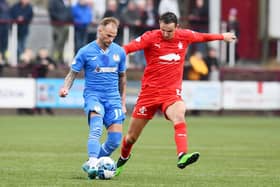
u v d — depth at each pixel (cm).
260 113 9400
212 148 5359
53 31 8694
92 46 3491
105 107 3494
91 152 3394
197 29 9338
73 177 3516
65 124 7475
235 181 3469
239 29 10406
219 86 9106
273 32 10800
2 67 8544
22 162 4222
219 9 9381
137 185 3234
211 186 3259
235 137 6350
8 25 8562
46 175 3594
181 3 9619
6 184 3231
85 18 8719
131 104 8888
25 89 8588
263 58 10550
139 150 5138
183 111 3475
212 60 9138
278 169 4059
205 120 8506
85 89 3512
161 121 8356
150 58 3553
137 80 8894
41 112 8825
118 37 8794
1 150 4934
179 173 3806
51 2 8688
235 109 9181
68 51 8712
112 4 8856
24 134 6269
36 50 8694
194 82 9038
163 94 3522
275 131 7075
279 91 9312
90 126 3444
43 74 8662
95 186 3159
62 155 4662
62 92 3481
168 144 5619
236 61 10000
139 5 9075
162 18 3500
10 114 8919
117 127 3488
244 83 9181
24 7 8606
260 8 10869
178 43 3556
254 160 4553
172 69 3538
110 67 3488
